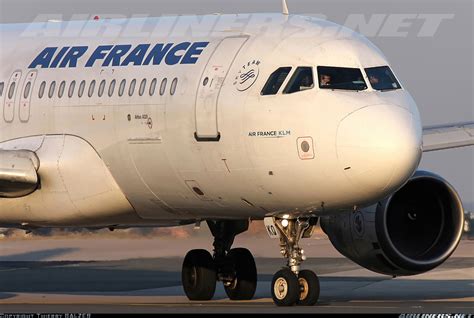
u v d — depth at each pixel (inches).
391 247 3240.7
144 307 3043.8
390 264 3275.1
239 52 3088.1
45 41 3489.2
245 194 3043.8
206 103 3058.6
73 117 3299.7
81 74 3321.9
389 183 2915.8
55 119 3331.7
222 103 3036.4
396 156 2891.2
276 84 2994.6
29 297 3503.9
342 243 3334.2
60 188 3280.0
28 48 3496.6
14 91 3427.7
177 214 3253.0
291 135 2942.9
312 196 2957.7
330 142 2906.0
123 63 3260.3
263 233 5182.1
